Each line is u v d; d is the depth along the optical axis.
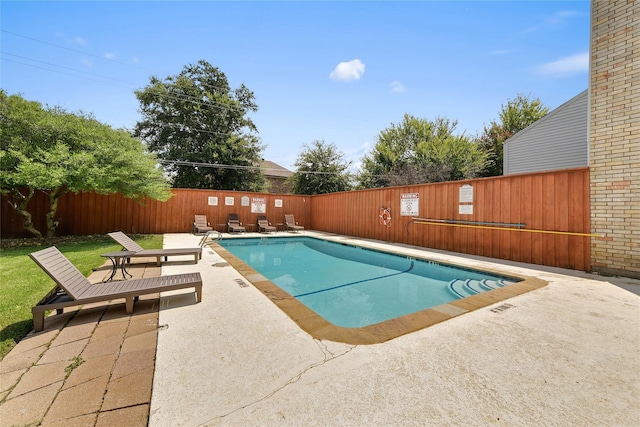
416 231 9.06
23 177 7.22
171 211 12.40
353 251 9.33
